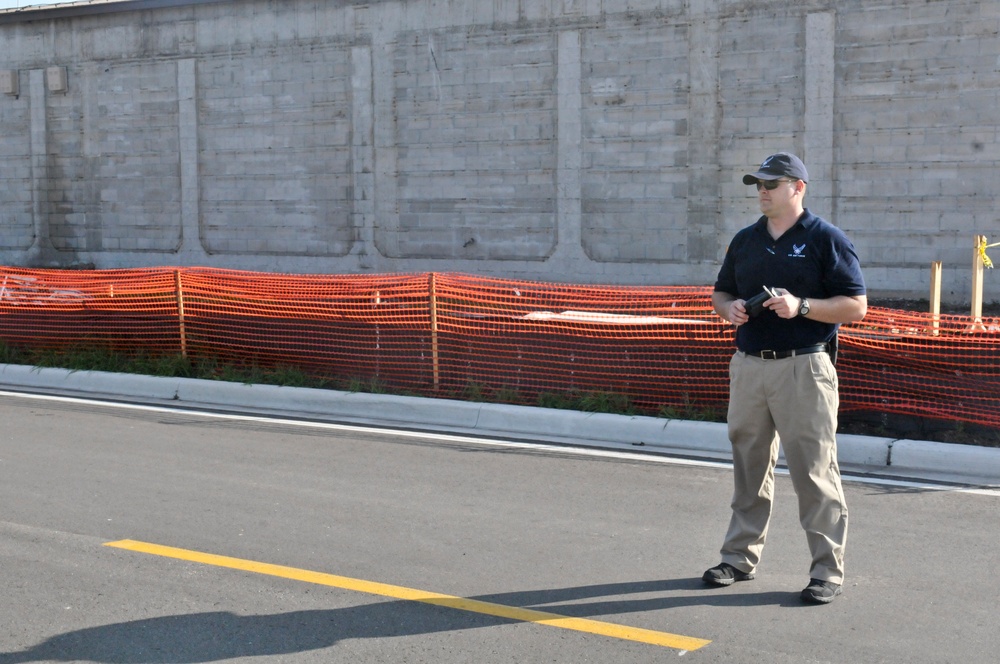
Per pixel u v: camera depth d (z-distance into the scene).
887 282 18.19
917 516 6.42
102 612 4.82
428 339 10.21
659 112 19.48
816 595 4.87
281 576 5.31
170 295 11.77
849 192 18.28
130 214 24.45
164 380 10.98
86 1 24.33
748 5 18.64
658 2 19.30
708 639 4.46
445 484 7.25
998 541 5.90
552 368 9.64
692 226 19.42
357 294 10.89
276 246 23.00
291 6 22.31
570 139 20.19
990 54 17.09
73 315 12.42
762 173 4.73
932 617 4.72
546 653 4.33
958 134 17.45
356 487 7.17
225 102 23.14
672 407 8.94
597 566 5.46
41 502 6.75
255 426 9.39
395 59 21.47
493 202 20.94
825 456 4.81
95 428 9.28
